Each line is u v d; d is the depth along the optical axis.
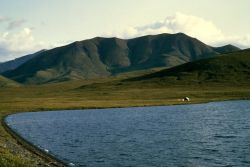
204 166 42.09
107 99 195.88
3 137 62.06
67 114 126.38
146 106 153.12
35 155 45.66
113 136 68.88
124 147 55.72
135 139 64.31
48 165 38.47
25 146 54.34
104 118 108.19
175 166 42.38
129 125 87.69
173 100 172.88
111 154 50.03
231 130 72.94
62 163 43.28
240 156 47.06
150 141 61.56
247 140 59.94
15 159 33.88
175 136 67.19
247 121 88.00
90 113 128.25
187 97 187.38
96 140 64.12
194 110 126.62
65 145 58.91
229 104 147.50
